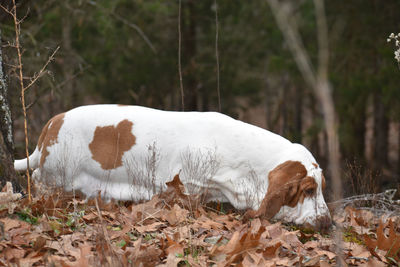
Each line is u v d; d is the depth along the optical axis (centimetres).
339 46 1029
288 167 355
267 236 318
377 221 389
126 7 1066
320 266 270
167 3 1136
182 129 382
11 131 360
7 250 256
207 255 284
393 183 623
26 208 318
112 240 299
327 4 1045
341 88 1011
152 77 1170
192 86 1133
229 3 1119
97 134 389
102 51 1126
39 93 725
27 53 788
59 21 945
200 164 371
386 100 959
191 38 1153
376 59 1034
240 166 371
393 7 1022
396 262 291
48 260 249
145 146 381
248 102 1455
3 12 470
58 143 394
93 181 395
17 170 418
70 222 316
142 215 333
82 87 1109
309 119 1936
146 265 263
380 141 1234
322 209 347
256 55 1293
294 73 1110
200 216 359
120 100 1192
